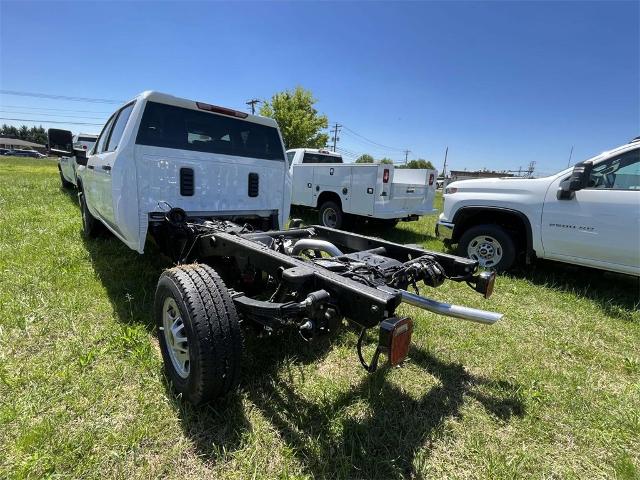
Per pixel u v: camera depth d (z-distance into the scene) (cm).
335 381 245
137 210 325
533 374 271
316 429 202
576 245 449
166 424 197
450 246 668
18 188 1062
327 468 179
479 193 536
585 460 197
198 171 360
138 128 321
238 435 194
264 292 303
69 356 249
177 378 214
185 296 196
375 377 250
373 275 224
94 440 184
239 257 254
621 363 300
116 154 322
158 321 234
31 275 373
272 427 201
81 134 1100
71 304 318
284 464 179
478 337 323
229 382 198
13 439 182
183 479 169
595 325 363
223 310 196
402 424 211
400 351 162
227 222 340
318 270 200
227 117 381
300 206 925
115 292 354
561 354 308
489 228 521
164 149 336
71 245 489
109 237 533
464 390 248
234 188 391
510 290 452
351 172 741
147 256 453
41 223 614
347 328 317
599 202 427
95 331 283
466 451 196
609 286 487
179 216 313
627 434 216
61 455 173
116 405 209
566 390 254
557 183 461
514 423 219
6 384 217
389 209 723
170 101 335
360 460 184
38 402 205
